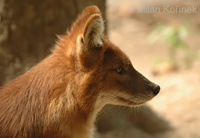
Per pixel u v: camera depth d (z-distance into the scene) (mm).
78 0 11297
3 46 10938
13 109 7383
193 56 18312
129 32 24031
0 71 11102
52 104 7191
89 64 7363
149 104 13289
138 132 12359
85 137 7879
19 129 7234
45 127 7184
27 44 11062
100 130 12289
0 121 7363
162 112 13422
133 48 21781
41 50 11172
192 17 24219
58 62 7469
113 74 7758
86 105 7496
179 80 15898
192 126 12578
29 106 7301
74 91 7340
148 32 23953
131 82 8031
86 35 7082
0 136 7250
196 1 23906
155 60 18641
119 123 12508
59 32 11258
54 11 11117
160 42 22578
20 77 7871
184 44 17875
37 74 7512
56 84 7266
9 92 7625
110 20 25391
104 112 12023
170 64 17906
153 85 8305
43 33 11156
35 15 10953
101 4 11719
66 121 7305
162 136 12289
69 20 11320
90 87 7461
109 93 7824
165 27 18953
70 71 7348
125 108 12570
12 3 10703
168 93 14812
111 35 23641
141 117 12758
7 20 10781
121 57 7914
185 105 13781
